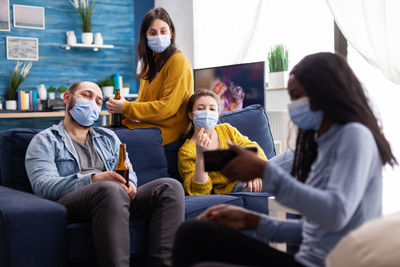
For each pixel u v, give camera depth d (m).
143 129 2.70
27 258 1.72
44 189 2.06
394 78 3.39
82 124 2.30
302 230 1.29
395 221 0.92
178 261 1.27
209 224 1.28
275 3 4.86
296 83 1.20
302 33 4.62
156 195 2.04
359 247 0.90
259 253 1.26
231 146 1.20
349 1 3.62
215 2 5.33
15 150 2.22
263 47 5.02
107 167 2.34
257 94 3.94
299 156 1.32
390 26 3.39
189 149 2.67
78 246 1.91
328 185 1.08
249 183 2.57
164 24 2.90
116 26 6.02
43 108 5.34
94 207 1.88
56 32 5.66
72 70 5.77
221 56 5.30
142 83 3.10
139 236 2.07
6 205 1.75
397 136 3.67
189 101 2.73
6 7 5.38
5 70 5.39
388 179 3.65
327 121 1.19
